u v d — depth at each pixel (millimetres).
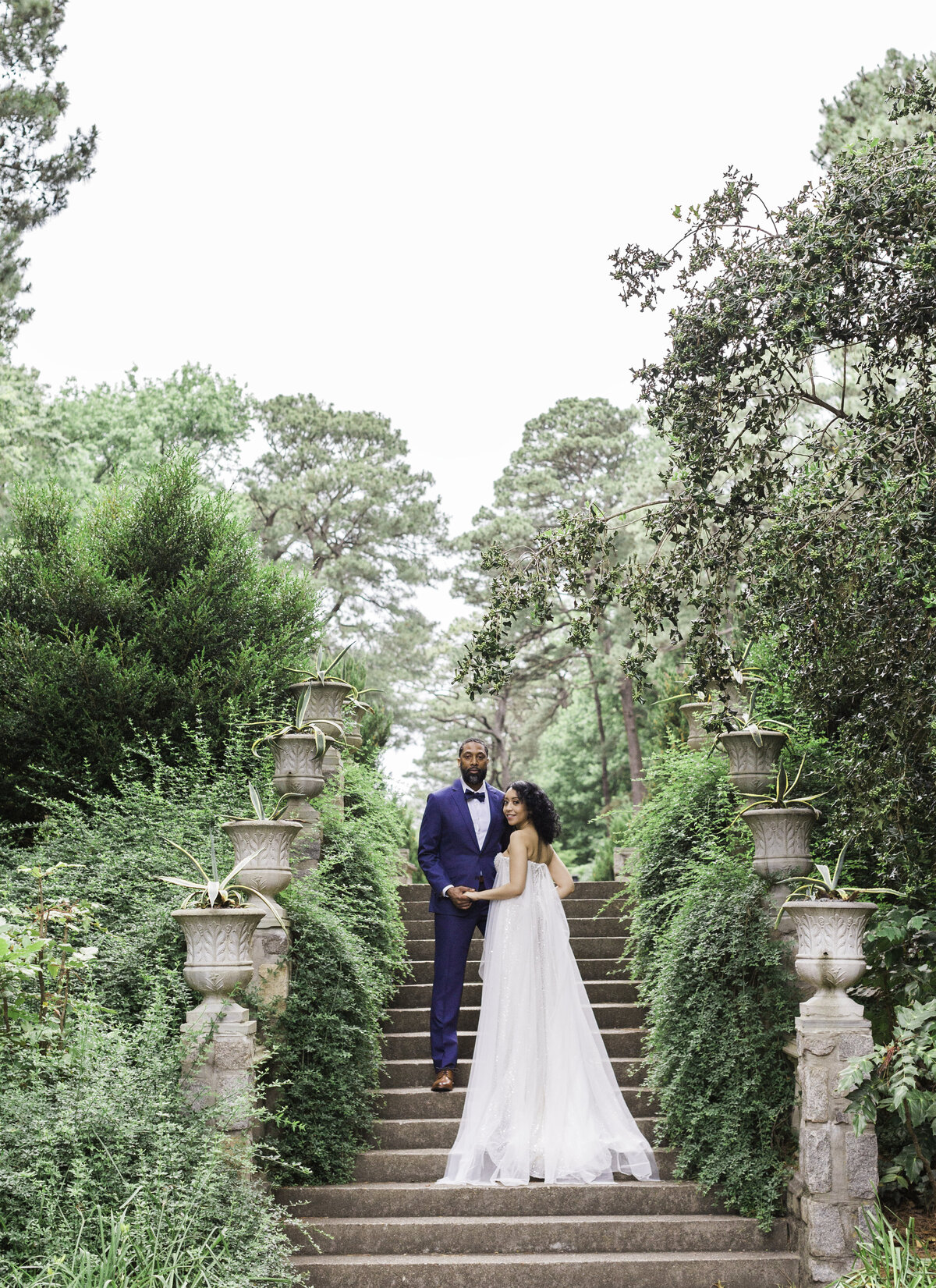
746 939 5531
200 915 4891
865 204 4621
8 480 13305
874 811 4848
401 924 7363
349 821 7707
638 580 5266
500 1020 5715
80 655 7637
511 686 31188
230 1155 4512
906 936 5102
